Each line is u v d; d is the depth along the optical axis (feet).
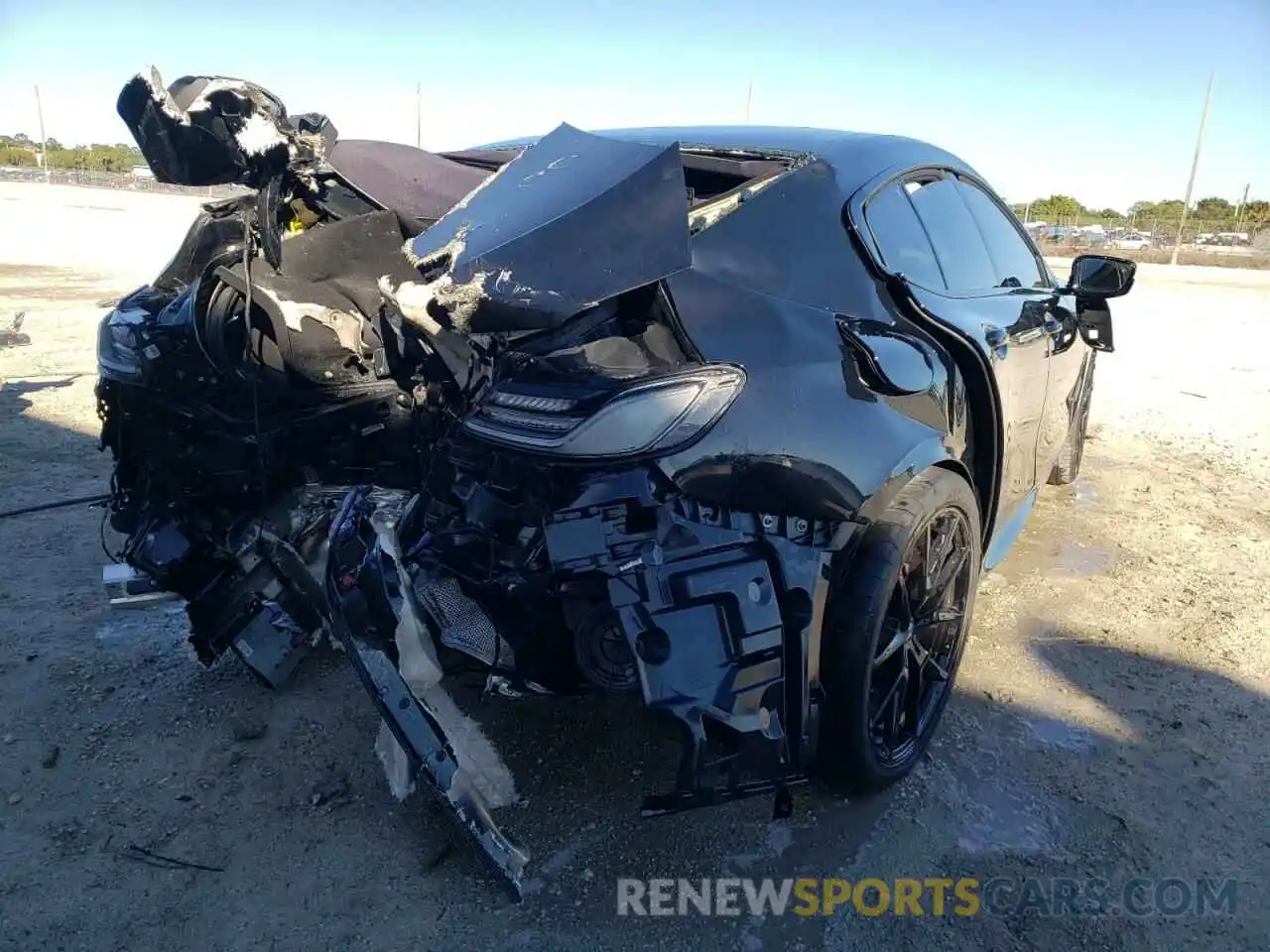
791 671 7.45
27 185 139.33
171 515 10.73
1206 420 23.84
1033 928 7.55
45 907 7.65
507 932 7.45
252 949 7.28
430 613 7.62
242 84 9.40
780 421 7.39
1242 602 13.29
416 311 7.94
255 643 10.48
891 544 8.15
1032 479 13.01
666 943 7.35
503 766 8.06
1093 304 14.44
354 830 8.63
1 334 30.22
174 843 8.44
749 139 10.68
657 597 7.02
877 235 9.53
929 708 9.70
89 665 11.30
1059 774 9.45
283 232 10.46
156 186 141.90
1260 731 10.22
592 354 7.60
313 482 10.55
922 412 8.67
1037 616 12.78
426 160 10.66
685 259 7.58
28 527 15.21
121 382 10.25
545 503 7.17
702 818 8.72
